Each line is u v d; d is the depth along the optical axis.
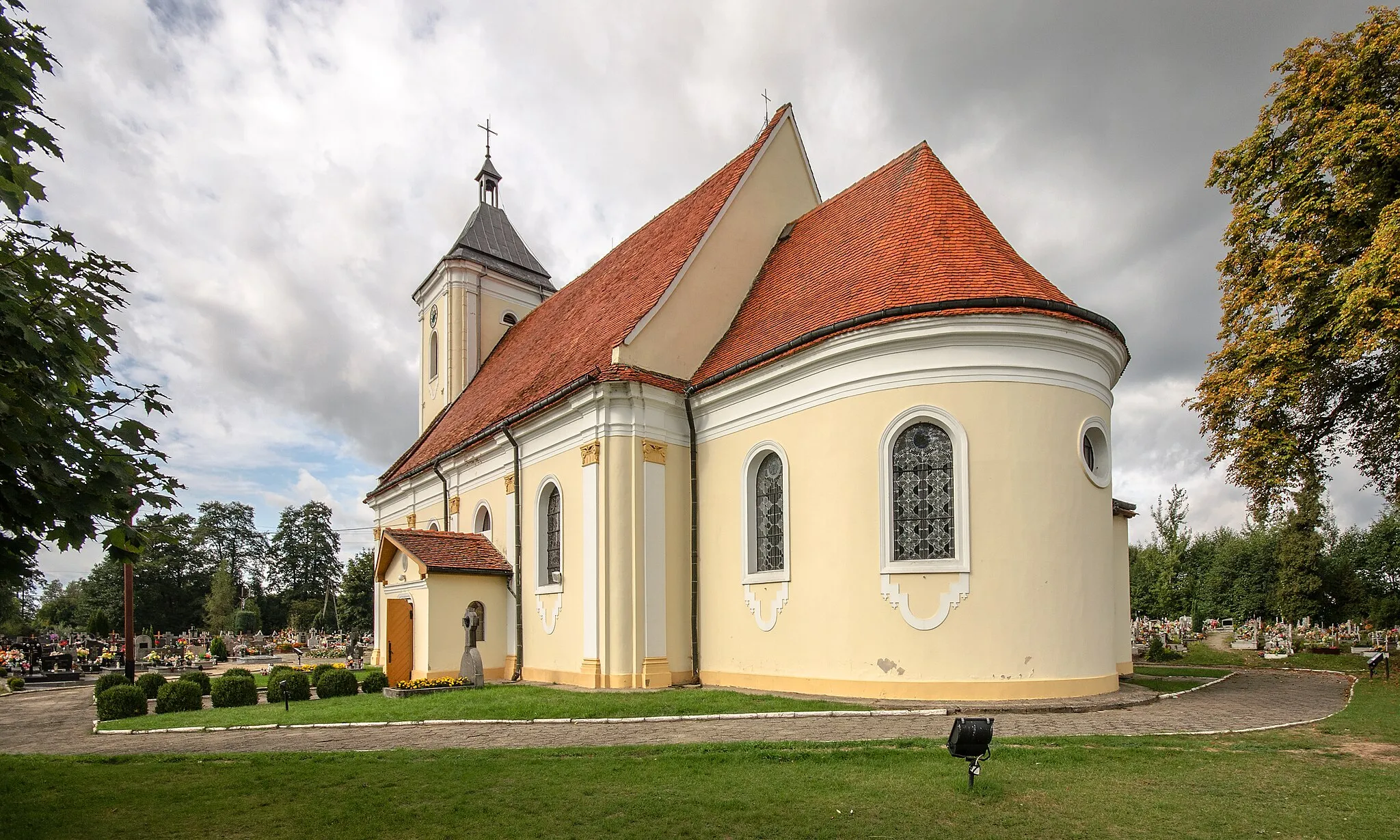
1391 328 15.29
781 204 23.77
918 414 15.46
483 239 38.19
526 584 22.38
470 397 33.56
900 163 20.09
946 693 14.62
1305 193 19.66
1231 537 64.69
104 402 7.35
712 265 21.64
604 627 18.67
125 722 16.86
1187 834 6.71
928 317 15.27
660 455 19.55
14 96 6.68
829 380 16.69
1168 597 49.62
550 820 7.27
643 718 13.42
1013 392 15.17
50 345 6.61
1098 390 16.05
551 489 22.05
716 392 19.25
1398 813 7.23
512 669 22.52
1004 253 16.89
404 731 13.56
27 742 14.74
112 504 6.73
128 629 27.92
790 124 24.25
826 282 19.00
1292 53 19.81
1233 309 20.72
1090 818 7.10
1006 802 7.54
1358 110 17.80
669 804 7.64
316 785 8.95
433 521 29.62
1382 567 56.00
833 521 16.33
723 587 18.91
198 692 18.97
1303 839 6.57
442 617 22.03
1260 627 39.91
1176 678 20.44
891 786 8.15
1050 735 10.80
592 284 28.89
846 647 15.84
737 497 18.73
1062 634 14.77
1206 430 20.69
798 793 7.98
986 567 14.80
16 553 6.87
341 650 50.88
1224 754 9.55
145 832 7.33
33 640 59.16
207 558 87.69
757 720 13.04
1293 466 19.31
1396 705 14.41
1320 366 19.02
